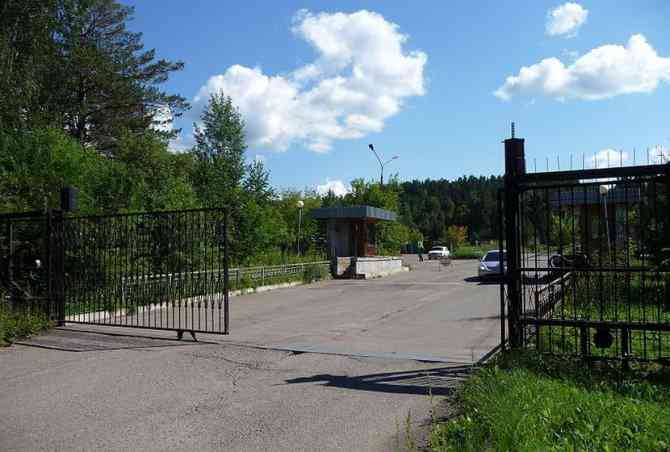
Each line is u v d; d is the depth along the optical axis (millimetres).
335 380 6879
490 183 121062
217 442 4918
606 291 9859
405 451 4578
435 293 19188
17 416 5707
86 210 15047
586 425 4309
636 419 4531
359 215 32062
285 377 7094
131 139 28312
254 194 26484
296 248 32812
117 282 12828
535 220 7199
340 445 4773
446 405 5695
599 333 6734
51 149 16219
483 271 24234
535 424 4363
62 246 11305
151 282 12414
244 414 5660
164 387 6727
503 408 4684
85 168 16531
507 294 7066
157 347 9062
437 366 7461
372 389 6426
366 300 17234
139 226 12016
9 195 14836
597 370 6465
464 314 13414
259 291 20094
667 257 6555
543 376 5984
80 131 30516
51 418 5625
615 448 3943
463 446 4289
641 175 6367
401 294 19047
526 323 6969
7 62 21797
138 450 4770
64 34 29312
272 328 11500
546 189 6875
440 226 100750
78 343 9500
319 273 25438
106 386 6797
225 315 9906
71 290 11922
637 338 8133
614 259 6883
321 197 44906
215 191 25156
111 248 12289
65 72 28688
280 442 4883
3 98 21172
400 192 44438
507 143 7039
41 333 10438
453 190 124250
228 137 26906
